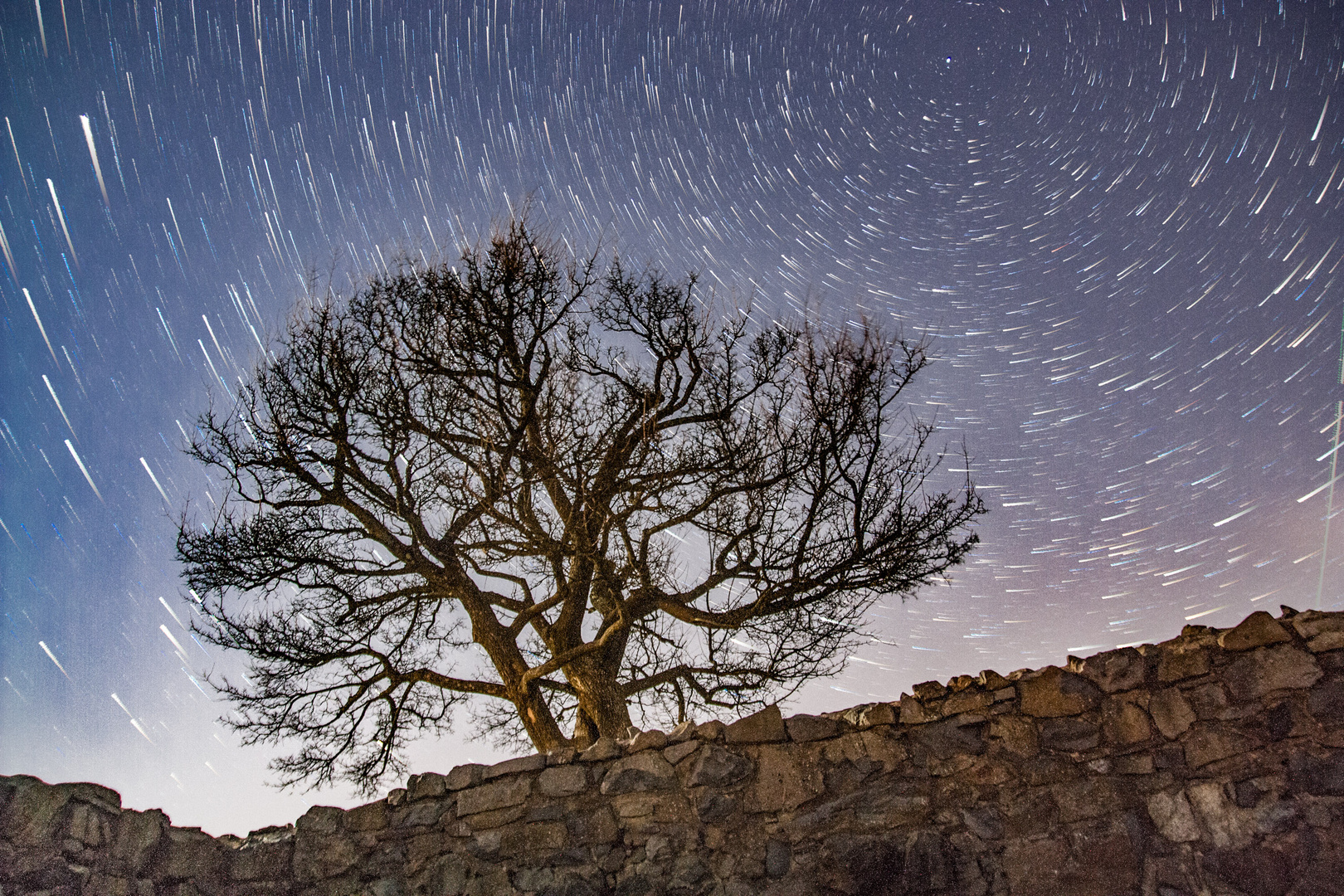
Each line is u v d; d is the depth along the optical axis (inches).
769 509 353.1
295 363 381.4
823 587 346.3
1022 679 252.4
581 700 347.3
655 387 375.2
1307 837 214.7
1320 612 232.1
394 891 248.5
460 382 374.6
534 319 383.9
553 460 363.3
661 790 252.1
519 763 262.7
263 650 367.2
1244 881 217.2
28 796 224.7
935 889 232.2
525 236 404.2
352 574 371.6
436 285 395.5
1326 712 221.9
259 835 260.7
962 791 242.1
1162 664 241.9
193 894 242.7
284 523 378.3
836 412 352.8
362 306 397.1
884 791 244.5
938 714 251.9
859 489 340.2
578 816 252.5
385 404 370.3
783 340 383.6
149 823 245.3
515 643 365.7
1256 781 223.5
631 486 358.3
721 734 257.1
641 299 397.7
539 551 369.7
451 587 368.2
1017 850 233.3
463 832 255.3
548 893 243.3
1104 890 225.9
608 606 362.3
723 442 362.3
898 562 347.3
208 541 372.5
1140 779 234.1
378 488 370.0
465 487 369.1
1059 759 241.0
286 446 370.0
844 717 257.1
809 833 242.5
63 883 222.1
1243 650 234.8
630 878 243.1
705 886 239.6
